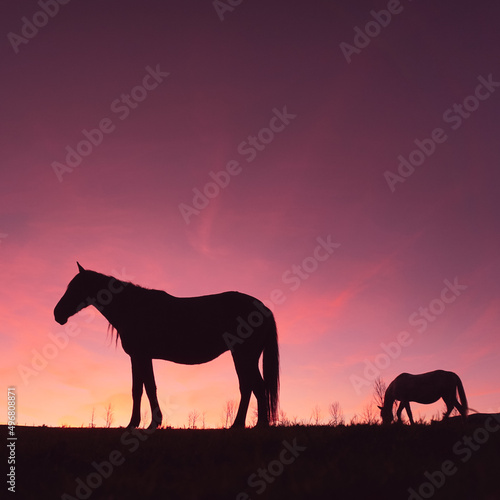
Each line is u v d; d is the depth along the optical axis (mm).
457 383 18422
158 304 9758
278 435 6719
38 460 5543
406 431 6676
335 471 4812
